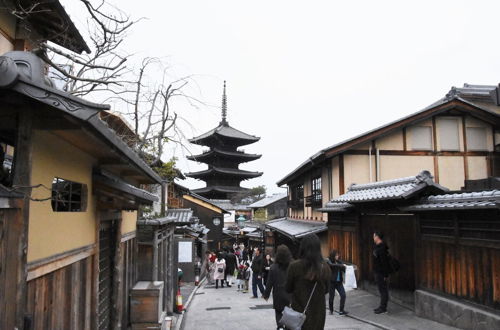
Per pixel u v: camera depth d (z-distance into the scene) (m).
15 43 7.03
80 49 8.13
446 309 7.91
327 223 16.34
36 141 3.20
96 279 5.05
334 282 9.90
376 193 10.81
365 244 12.49
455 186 16.64
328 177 17.34
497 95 10.21
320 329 3.98
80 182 4.43
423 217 9.10
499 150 17.03
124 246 7.30
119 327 6.34
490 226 6.90
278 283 6.13
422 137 16.80
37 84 2.76
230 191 46.78
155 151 10.41
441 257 8.37
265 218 43.81
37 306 3.25
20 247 2.79
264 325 9.40
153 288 7.76
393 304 10.33
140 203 6.05
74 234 4.22
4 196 2.56
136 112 8.38
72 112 2.80
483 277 7.07
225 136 44.19
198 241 28.38
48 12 6.85
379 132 16.23
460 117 16.97
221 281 18.97
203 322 10.06
